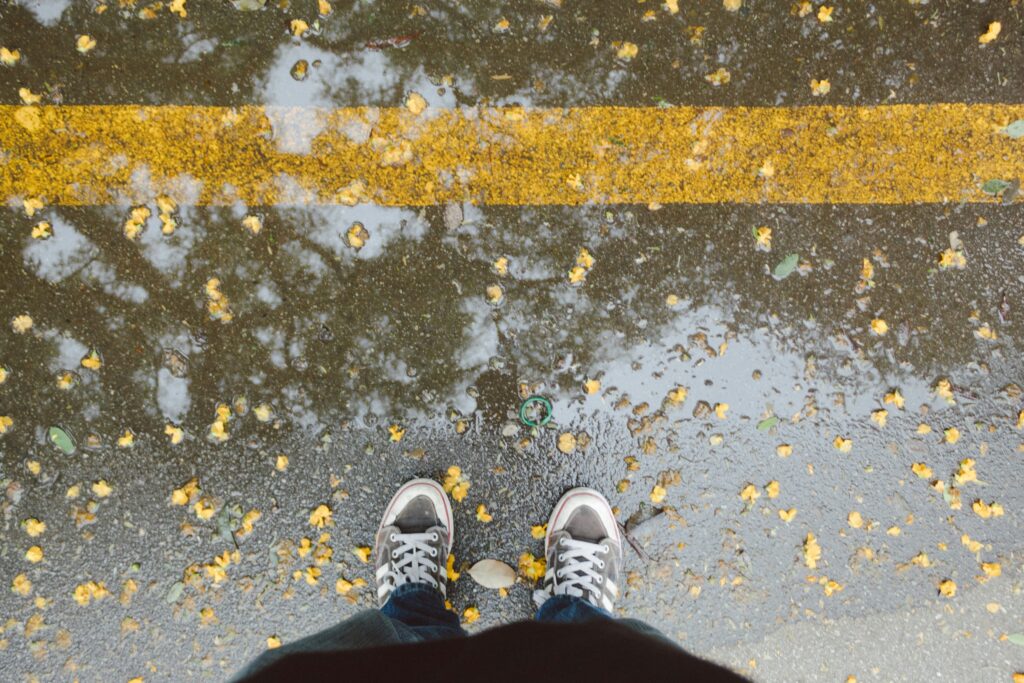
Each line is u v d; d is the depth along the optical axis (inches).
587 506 83.7
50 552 83.6
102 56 83.7
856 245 85.5
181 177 83.7
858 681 85.2
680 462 85.4
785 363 85.4
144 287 83.6
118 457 83.8
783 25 85.3
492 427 85.0
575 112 85.0
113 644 83.7
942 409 85.7
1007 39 85.6
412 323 84.4
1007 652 85.1
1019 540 85.8
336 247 84.3
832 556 85.6
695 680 47.6
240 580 83.9
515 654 51.8
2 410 83.6
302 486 84.4
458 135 84.7
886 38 85.4
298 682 50.4
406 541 82.5
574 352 85.0
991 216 85.7
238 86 83.9
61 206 83.6
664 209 85.3
